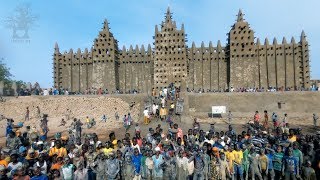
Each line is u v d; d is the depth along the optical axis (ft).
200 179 50.39
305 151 54.03
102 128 119.03
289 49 197.36
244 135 63.87
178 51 198.18
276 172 53.98
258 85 195.93
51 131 114.93
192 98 166.20
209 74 203.00
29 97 163.43
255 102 164.04
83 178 46.68
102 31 203.31
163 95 146.51
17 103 154.51
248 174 55.31
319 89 186.09
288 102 162.30
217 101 165.07
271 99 163.94
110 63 201.16
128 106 154.71
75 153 49.88
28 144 59.36
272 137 65.21
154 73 197.77
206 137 61.00
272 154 54.65
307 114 157.28
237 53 196.54
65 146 55.77
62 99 160.97
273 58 197.88
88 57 208.33
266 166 53.83
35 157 49.37
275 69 197.16
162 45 198.59
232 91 178.81
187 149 53.88
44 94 182.50
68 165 46.37
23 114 146.92
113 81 200.13
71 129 92.38
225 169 53.21
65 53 211.82
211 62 203.51
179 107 126.93
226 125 123.65
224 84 201.46
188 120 120.16
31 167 45.55
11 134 58.49
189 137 62.23
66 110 151.94
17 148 56.18
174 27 199.31
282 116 157.89
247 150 54.90
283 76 196.54
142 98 158.10
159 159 50.34
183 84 195.21
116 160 48.62
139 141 59.82
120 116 143.13
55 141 58.39
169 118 115.75
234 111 162.09
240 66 196.24
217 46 204.03
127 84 207.31
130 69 208.13
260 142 60.08
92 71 206.18
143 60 206.80
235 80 195.42
